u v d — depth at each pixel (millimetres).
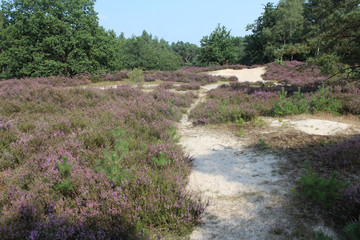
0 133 4922
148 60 60906
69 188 3215
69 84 17281
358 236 2162
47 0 20188
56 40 19344
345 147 4070
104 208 2896
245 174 4047
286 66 26875
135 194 3227
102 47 22578
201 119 7863
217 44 43469
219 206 3205
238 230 2686
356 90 8883
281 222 2719
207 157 5012
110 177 3422
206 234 2670
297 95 8602
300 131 5797
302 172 3760
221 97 11805
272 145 5113
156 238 2621
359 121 6211
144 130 6391
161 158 4207
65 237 2371
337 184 2740
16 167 4074
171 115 8648
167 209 2920
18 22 19547
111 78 20344
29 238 2352
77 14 21719
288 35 47094
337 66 8938
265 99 9742
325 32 8984
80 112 7316
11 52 20109
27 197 2957
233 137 6121
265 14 53406
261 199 3242
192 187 3777
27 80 16516
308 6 38969
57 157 4008
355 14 8008
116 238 2506
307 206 2928
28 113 7125
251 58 60594
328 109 7324
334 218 2641
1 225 2514
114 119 6711
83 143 4871
